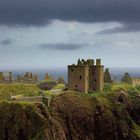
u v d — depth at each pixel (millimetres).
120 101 170625
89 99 163750
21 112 141125
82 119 155875
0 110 145250
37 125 138500
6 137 141500
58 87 191625
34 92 170625
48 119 141000
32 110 140750
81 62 176750
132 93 180375
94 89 174625
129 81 198750
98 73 173625
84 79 170000
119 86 182875
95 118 159000
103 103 164125
